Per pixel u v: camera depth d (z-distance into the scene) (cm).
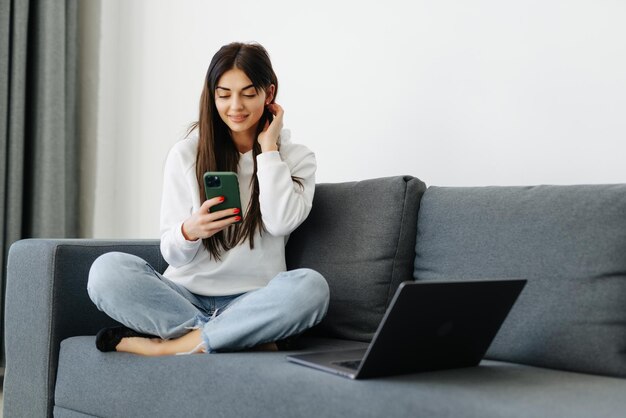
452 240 167
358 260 181
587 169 187
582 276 144
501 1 202
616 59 182
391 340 117
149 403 149
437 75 217
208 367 140
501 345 150
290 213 178
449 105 214
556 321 144
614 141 182
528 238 154
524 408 103
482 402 106
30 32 314
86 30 332
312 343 171
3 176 297
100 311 184
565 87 190
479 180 207
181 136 292
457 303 121
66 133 323
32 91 313
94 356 163
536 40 196
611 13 182
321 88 248
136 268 162
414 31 222
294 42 257
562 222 150
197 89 292
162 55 307
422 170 220
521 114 199
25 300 181
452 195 173
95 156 329
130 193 318
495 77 204
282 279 154
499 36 203
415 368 127
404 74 225
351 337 178
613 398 111
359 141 237
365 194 186
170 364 147
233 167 188
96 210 329
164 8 307
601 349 137
